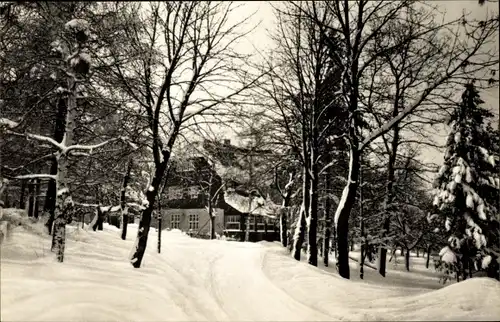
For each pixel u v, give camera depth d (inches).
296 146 713.0
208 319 330.3
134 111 477.1
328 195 956.0
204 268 589.0
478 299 307.1
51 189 585.3
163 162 482.6
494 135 844.6
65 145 406.3
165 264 545.3
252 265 608.4
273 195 1594.5
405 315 285.1
